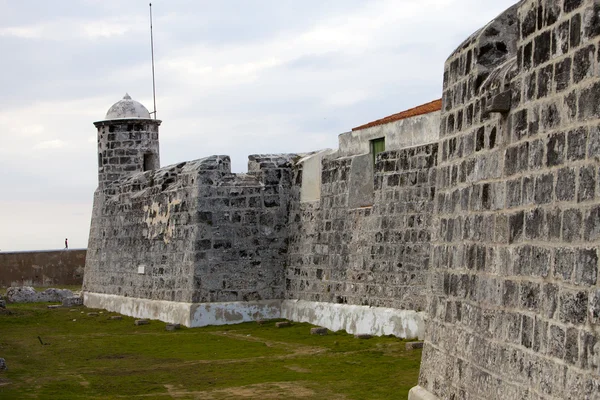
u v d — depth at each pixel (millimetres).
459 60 12203
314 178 24781
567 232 8305
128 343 22516
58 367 19047
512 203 9898
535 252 9125
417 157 19609
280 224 26156
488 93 10914
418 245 19500
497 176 10461
